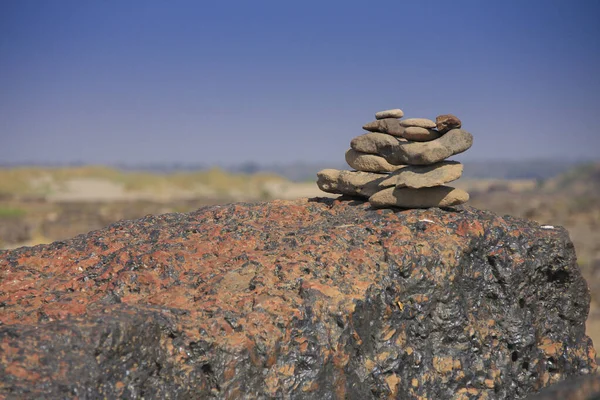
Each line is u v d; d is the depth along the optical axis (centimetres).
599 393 255
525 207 1772
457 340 294
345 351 278
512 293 301
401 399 283
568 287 311
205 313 273
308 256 289
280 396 271
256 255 291
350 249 293
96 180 3069
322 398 274
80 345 256
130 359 260
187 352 266
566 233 312
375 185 319
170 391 262
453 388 290
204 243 298
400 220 304
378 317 285
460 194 308
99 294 281
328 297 279
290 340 274
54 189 2803
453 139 304
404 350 286
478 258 301
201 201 2062
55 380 250
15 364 250
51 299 279
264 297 277
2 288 285
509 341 299
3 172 2870
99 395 254
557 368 305
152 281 283
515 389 298
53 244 307
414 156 305
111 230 314
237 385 268
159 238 303
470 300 299
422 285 291
